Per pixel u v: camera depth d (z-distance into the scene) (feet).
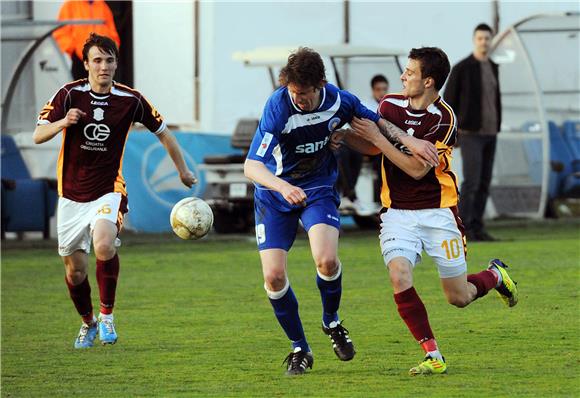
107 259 68.28
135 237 141.18
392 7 160.45
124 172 145.28
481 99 128.36
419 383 56.29
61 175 70.08
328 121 58.54
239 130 138.41
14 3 150.71
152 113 71.10
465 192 130.72
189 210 68.23
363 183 150.10
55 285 99.66
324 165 60.75
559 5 167.02
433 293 90.38
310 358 60.39
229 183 139.54
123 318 80.23
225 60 153.69
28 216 135.03
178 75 154.20
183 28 153.48
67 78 143.13
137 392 55.42
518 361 62.03
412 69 59.16
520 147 159.94
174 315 81.46
